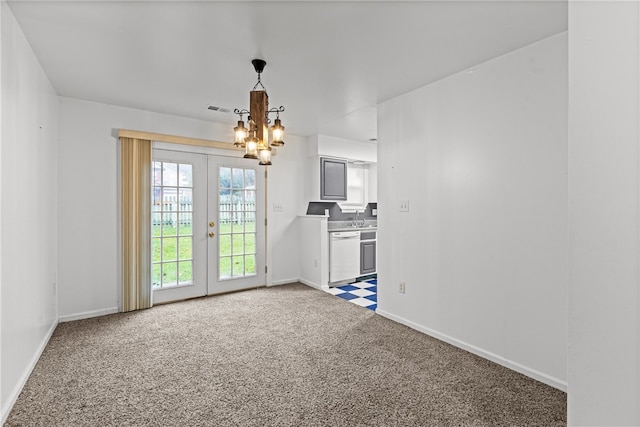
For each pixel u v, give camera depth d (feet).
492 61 8.46
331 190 17.43
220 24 6.95
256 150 7.84
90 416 6.26
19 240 7.05
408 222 10.85
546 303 7.47
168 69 9.16
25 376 7.37
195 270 14.23
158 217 13.35
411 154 10.73
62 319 11.19
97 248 11.88
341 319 11.59
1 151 6.05
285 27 7.07
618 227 1.84
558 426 5.99
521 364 7.89
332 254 16.72
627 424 1.81
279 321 11.37
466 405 6.61
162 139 13.01
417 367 8.14
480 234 8.75
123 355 8.74
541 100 7.52
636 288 1.77
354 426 5.98
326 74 9.44
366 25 6.97
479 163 8.76
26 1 6.15
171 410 6.44
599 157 1.90
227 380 7.53
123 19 6.77
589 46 1.94
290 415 6.30
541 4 6.18
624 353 1.82
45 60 8.59
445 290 9.68
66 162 11.26
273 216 16.51
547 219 7.44
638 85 1.75
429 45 7.80
